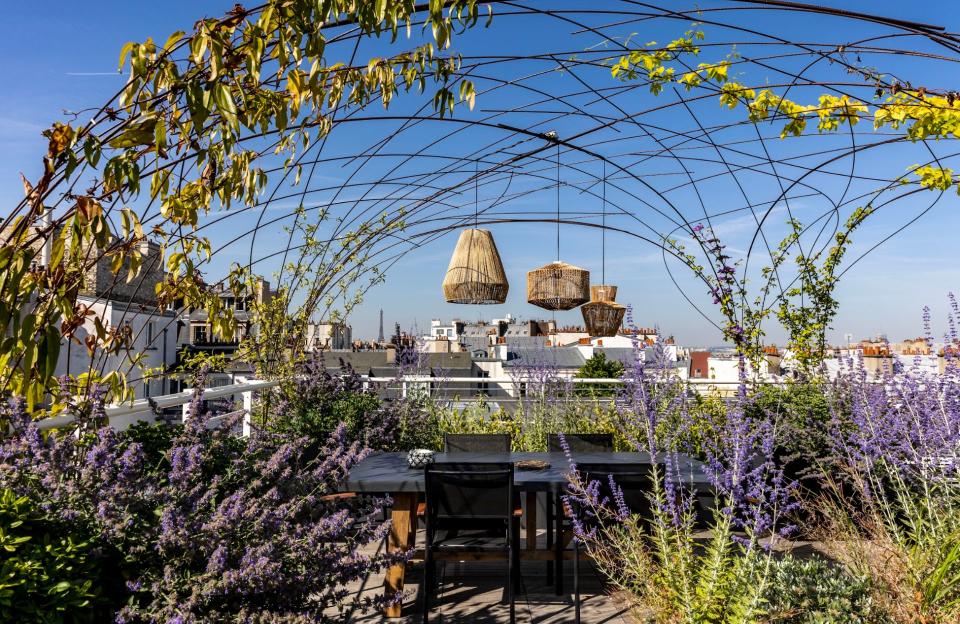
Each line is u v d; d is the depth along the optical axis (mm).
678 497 3305
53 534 2084
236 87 2848
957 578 2393
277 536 2322
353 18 2764
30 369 2633
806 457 4242
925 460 3215
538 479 3529
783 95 4461
